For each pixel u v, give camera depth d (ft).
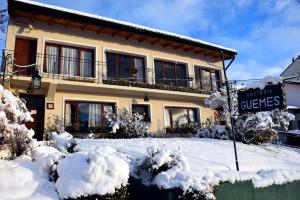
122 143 28.78
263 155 33.19
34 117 41.98
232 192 20.29
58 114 42.55
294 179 24.86
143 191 19.33
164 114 52.54
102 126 44.32
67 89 44.04
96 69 47.03
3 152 18.48
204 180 18.86
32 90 39.11
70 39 45.93
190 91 55.26
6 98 20.24
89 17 44.93
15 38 41.86
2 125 18.53
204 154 28.25
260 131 39.42
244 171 23.77
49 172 17.12
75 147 21.88
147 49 53.67
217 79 62.75
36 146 20.26
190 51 59.36
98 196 15.29
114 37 50.29
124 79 49.19
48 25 44.55
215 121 53.06
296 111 73.92
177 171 18.94
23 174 16.35
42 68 42.55
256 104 25.98
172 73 57.00
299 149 42.57
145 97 50.80
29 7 41.06
